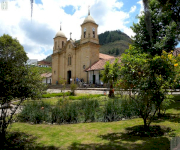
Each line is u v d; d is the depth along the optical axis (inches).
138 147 170.2
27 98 208.4
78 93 849.5
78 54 1397.6
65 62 1547.7
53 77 1690.5
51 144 191.3
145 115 235.8
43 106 394.3
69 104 366.6
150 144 176.6
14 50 196.2
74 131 245.6
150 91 204.8
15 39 830.5
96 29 1365.7
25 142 198.8
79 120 310.7
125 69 220.5
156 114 327.3
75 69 1419.8
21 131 245.3
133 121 292.5
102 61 1218.6
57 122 301.6
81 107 385.7
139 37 510.9
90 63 1267.2
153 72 208.7
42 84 222.8
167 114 324.8
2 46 192.2
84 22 1346.0
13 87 181.5
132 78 216.8
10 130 249.0
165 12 233.9
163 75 208.2
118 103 359.6
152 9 411.8
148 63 211.6
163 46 456.1
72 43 1456.7
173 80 223.8
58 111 309.0
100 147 176.7
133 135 214.2
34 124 292.5
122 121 300.0
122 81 231.6
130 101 340.8
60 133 236.1
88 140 203.5
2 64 182.1
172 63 207.0
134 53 252.5
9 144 190.9
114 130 243.9
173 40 457.7
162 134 210.8
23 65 202.8
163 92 221.0
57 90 1157.7
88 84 1162.0
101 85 1062.4
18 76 190.7
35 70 213.8
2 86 173.6
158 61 203.2
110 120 310.3
